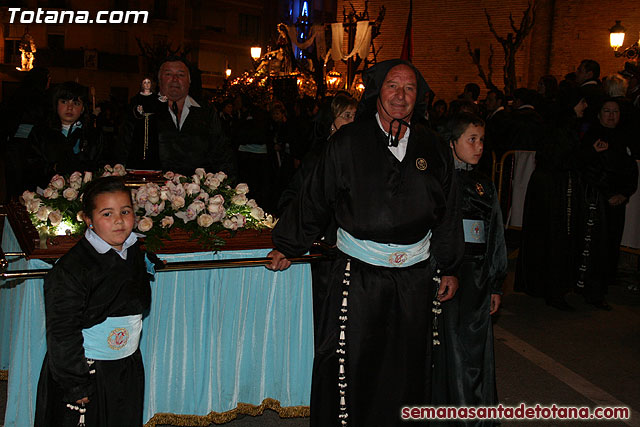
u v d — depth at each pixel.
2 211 4.18
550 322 6.04
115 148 4.99
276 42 22.33
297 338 3.77
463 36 20.17
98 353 2.72
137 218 3.48
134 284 2.78
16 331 3.17
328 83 19.86
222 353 3.66
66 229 3.47
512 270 8.11
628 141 6.70
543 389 4.50
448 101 20.59
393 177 2.89
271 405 3.82
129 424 2.83
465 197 3.40
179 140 4.90
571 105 6.70
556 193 6.35
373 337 2.96
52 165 4.57
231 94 18.88
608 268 6.57
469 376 3.39
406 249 2.98
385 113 2.92
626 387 4.57
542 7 18.70
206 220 3.50
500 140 8.74
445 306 3.39
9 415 3.19
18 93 6.20
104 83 37.75
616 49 12.95
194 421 3.62
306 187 3.06
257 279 3.66
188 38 41.75
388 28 21.28
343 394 2.99
